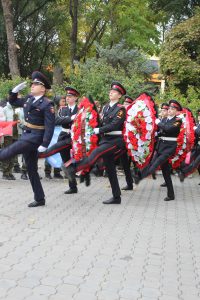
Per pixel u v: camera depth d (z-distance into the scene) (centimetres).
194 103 1430
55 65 2727
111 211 796
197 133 1092
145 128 866
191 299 447
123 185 1084
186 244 627
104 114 855
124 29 2678
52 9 2572
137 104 871
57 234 633
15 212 740
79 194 931
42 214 740
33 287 450
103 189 1005
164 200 930
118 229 680
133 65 1778
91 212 778
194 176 1338
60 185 1027
